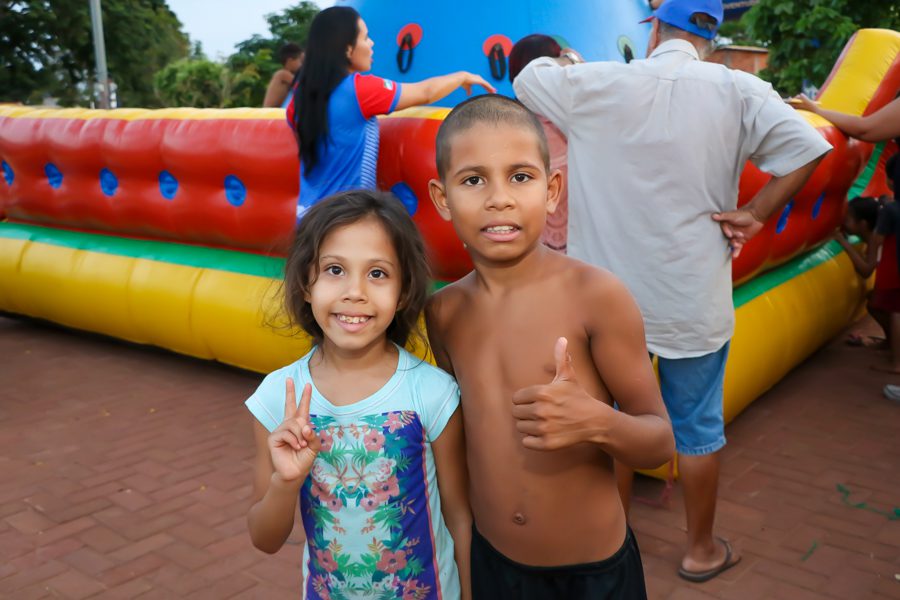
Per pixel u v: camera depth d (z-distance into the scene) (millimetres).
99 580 3105
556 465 1594
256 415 1709
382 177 4047
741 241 2729
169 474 4043
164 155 5203
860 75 5613
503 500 1636
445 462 1748
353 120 3732
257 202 4801
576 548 1634
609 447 1446
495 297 1623
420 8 5066
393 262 1651
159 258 5613
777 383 5234
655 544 3266
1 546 3365
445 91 3885
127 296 5684
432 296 1759
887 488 3742
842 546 3238
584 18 4941
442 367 1797
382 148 4016
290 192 4656
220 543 3365
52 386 5449
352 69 3861
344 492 1653
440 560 1746
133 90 31047
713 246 2719
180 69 32875
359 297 1606
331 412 1665
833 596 2902
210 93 33250
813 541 3281
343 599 1707
